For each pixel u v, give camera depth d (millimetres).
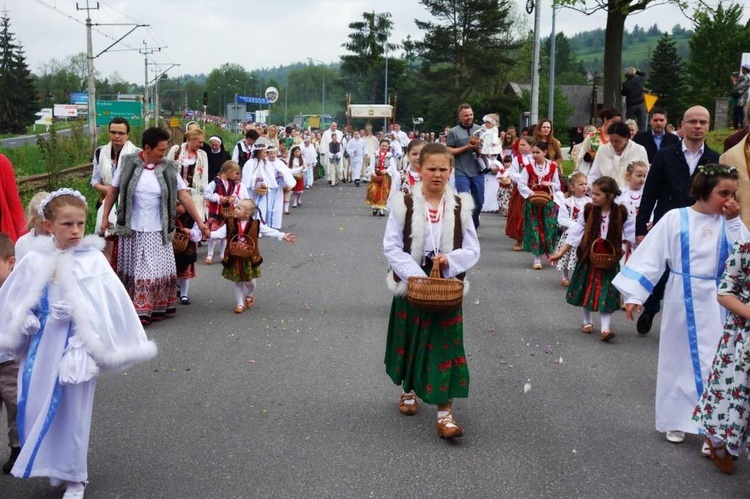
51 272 4688
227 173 12609
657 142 11148
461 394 5598
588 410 6238
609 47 25875
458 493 4789
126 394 6523
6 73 101188
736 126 25594
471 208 5793
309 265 12672
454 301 5422
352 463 5215
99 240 4867
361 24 102438
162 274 8906
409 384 5820
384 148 20016
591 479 5000
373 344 8039
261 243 15070
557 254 8648
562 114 62875
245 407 6242
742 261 4801
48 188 20422
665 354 5625
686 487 4902
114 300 4801
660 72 75562
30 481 4957
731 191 5512
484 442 5578
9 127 100562
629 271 5766
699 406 5062
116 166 9664
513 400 6453
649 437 5703
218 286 11023
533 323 9055
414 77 79500
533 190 12555
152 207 8797
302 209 21609
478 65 75375
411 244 5723
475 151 13023
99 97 104625
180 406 6258
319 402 6367
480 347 8016
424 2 76875
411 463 5219
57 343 4676
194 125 12812
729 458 5074
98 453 5367
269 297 10273
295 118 99000
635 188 9516
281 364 7363
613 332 8586
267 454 5355
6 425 5809
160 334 8422
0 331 4664
